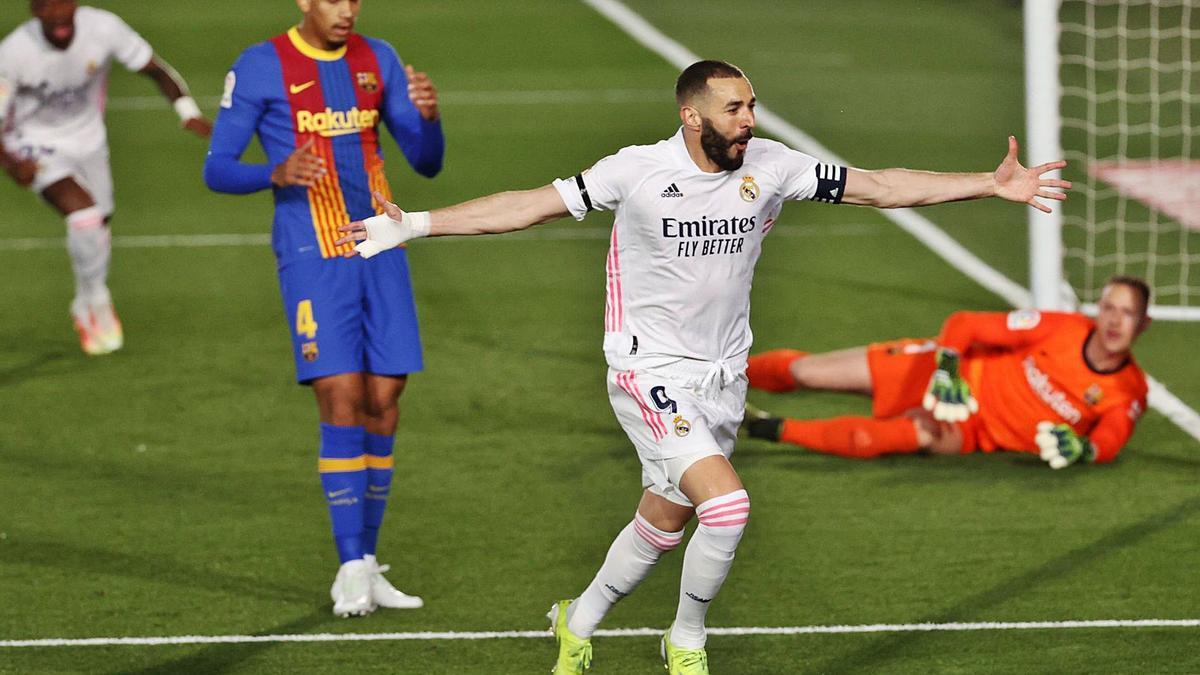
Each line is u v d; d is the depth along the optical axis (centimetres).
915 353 2855
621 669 2061
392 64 2288
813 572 2369
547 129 5566
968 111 5841
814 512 2605
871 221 4591
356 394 2212
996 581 2331
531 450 2898
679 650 1948
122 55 3344
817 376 2905
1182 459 2850
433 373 3316
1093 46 6525
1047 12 3347
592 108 5891
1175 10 7194
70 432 2973
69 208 3319
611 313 1931
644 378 1908
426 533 2528
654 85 6300
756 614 2227
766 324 3634
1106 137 5369
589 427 3019
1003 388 2805
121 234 4388
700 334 1909
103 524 2555
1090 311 3656
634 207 1850
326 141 2222
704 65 1817
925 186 1909
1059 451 2725
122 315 3694
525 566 2402
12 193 4825
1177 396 3194
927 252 4269
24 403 3123
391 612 2239
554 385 3250
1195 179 4894
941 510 2611
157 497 2670
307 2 2205
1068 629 2167
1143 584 2317
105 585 2323
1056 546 2461
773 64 6744
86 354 3425
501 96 6112
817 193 1898
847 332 3584
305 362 2208
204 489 2708
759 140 1916
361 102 2239
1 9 7662
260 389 3216
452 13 7838
